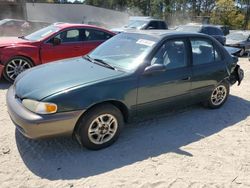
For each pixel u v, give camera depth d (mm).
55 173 3320
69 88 3488
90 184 3170
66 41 7273
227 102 6082
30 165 3436
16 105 3561
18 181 3156
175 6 67625
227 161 3791
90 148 3771
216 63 5211
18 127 3523
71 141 3992
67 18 28422
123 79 3867
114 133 3932
